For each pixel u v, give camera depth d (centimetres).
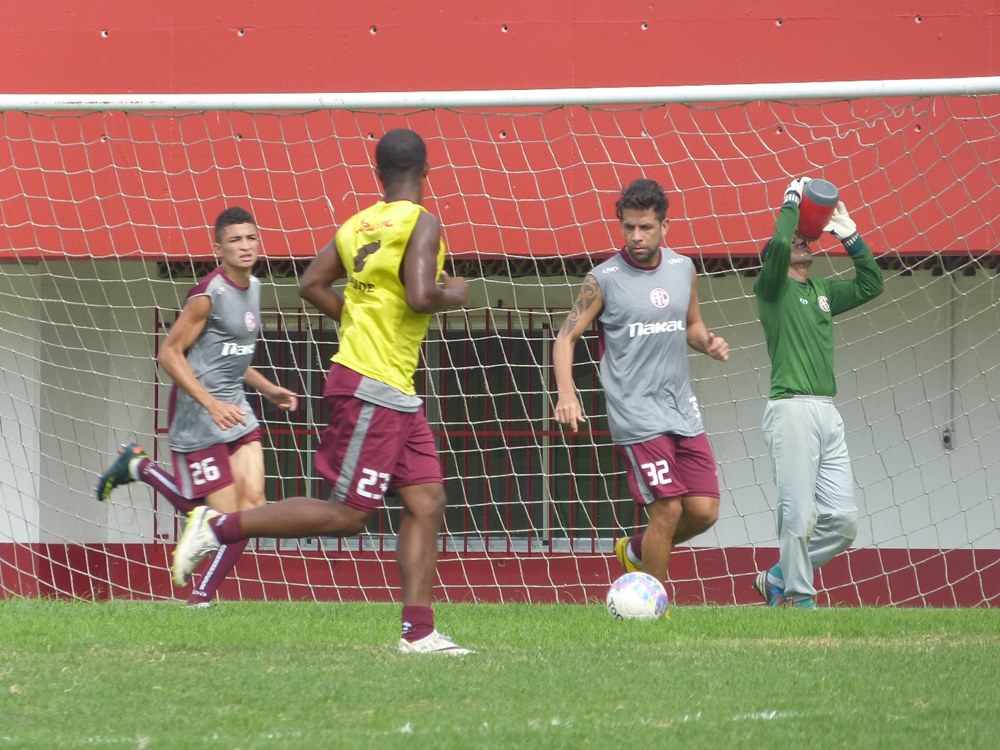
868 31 3659
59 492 4178
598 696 1517
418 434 1850
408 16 3750
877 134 3609
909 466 4056
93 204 3759
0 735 1303
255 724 1359
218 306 2581
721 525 4109
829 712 1438
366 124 3725
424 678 1608
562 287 4209
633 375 2422
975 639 2069
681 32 3700
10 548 4031
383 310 1792
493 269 4134
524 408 4025
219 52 3781
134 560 4141
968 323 4019
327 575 4141
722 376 4100
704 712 1436
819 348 2966
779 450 2956
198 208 3731
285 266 4138
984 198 3578
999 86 3112
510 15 3728
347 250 1822
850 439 4084
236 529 1814
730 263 3641
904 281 4031
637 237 2383
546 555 4184
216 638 2022
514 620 2361
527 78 3712
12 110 3366
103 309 4253
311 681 1580
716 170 3644
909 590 4041
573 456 4272
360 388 1786
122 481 2686
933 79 3294
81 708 1428
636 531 4050
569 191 3678
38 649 1872
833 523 2997
